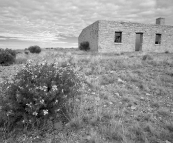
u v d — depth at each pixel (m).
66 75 3.38
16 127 2.53
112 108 3.48
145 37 20.81
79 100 3.79
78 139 2.31
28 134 2.36
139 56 13.40
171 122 2.88
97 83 5.11
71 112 3.07
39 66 3.40
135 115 3.18
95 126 2.70
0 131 2.36
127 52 19.05
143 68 8.15
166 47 22.61
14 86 2.70
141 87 5.13
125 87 5.11
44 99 2.54
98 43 18.78
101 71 7.05
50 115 2.68
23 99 2.43
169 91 4.71
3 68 7.36
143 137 2.35
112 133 2.44
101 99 3.98
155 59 10.37
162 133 2.52
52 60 8.84
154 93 4.59
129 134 2.46
